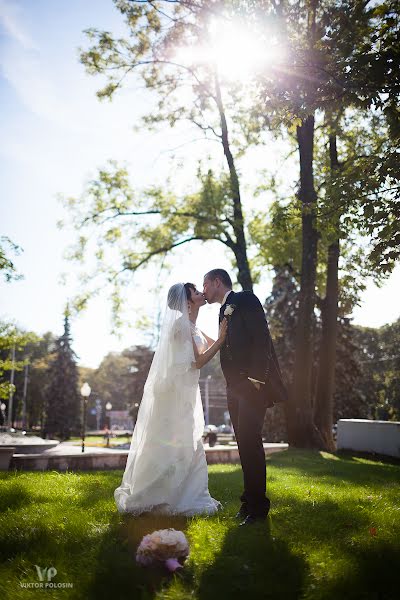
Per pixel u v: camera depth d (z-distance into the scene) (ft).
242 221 63.46
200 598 9.00
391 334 198.08
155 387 15.87
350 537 12.45
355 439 55.47
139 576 9.89
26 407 259.60
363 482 25.79
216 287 16.90
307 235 59.26
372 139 56.70
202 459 16.14
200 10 58.34
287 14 33.53
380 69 21.24
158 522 13.96
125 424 333.42
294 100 23.09
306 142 58.29
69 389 216.74
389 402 178.40
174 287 16.99
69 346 221.05
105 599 9.07
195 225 67.26
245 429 14.84
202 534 12.44
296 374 57.82
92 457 34.35
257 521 13.93
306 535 12.53
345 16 24.14
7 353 214.28
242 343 15.38
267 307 129.70
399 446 47.75
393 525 13.84
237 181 64.44
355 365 124.06
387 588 9.35
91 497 17.93
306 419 56.90
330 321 63.16
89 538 12.43
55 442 63.87
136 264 71.46
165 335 16.34
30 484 21.18
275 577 9.90
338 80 22.24
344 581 9.42
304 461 40.40
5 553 11.69
